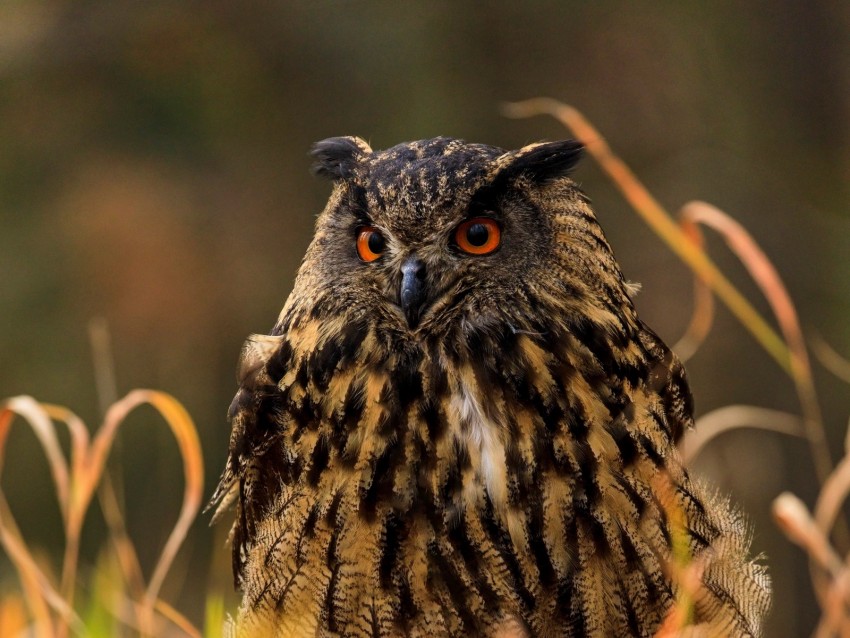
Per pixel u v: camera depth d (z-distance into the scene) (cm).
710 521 570
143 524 1471
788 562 1454
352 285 577
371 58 1502
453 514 547
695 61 1598
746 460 1451
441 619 552
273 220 1558
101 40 1523
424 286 565
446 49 1516
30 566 604
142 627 587
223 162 1538
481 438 548
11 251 1504
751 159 1587
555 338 558
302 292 598
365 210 583
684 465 570
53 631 600
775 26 1608
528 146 594
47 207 1519
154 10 1520
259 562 579
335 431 559
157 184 1531
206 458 1545
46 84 1523
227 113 1517
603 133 1573
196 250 1535
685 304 1557
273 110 1516
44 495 1494
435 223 570
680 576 528
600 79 1581
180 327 1541
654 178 1580
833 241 1553
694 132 1591
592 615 547
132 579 626
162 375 1542
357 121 1497
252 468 589
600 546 544
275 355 591
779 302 670
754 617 584
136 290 1523
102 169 1523
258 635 579
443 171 578
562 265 568
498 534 545
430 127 1481
